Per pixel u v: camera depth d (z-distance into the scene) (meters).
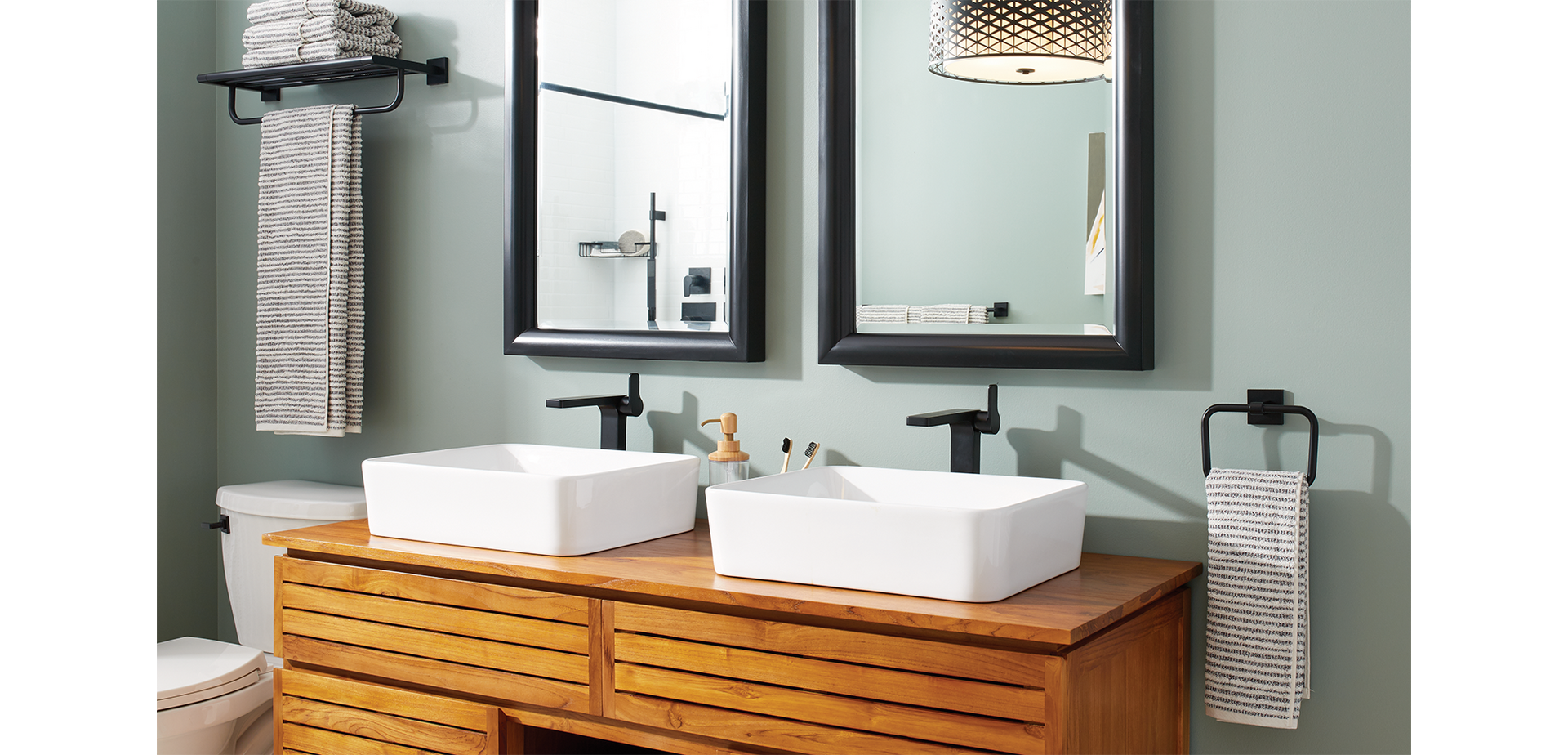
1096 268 1.72
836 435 1.97
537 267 2.25
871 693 1.36
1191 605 1.68
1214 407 1.61
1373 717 1.58
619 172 2.15
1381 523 1.57
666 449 2.15
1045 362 1.73
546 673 1.60
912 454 1.91
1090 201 1.72
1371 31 1.56
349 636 1.78
